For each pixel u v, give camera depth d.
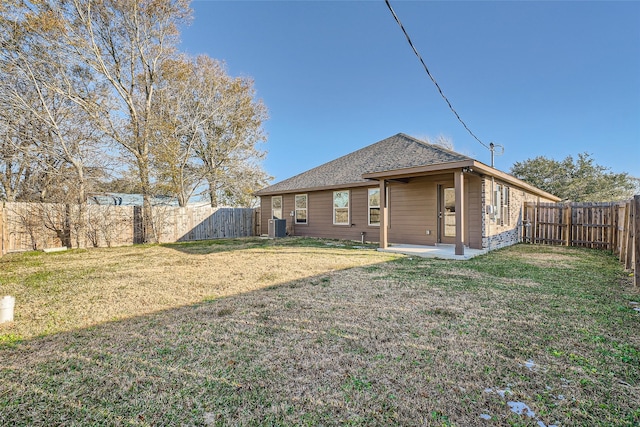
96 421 1.70
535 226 10.94
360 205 11.13
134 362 2.34
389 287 4.44
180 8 13.19
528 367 2.24
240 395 1.92
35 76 10.38
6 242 9.27
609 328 2.93
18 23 9.80
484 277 5.05
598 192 19.86
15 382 2.08
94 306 3.77
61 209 10.47
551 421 1.69
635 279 4.45
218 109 17.83
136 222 12.10
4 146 11.13
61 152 11.65
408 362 2.31
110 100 12.59
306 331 2.89
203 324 3.11
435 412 1.75
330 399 1.88
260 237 13.88
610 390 1.96
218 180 18.66
